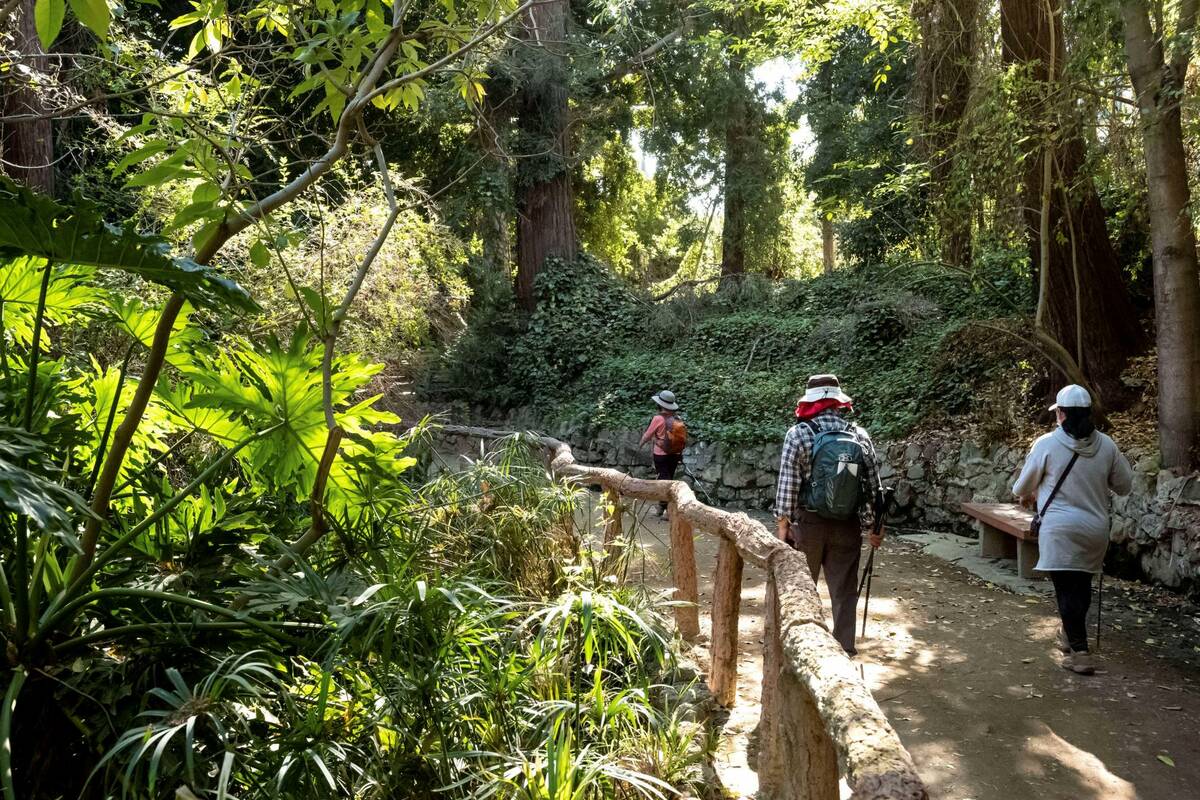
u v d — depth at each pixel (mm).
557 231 18359
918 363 11539
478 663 3262
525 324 17828
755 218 20984
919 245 13188
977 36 9016
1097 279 9172
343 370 3873
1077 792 3613
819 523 4824
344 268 9125
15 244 2750
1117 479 5129
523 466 5348
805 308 15406
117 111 9398
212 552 3422
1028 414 9484
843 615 4848
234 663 2773
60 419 3439
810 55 11523
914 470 10289
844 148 17672
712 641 4230
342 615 2922
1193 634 5887
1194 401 7191
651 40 17781
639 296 18000
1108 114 8422
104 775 2619
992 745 4035
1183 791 3621
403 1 3459
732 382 13531
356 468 3939
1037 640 5617
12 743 2711
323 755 2699
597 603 3301
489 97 16359
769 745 3191
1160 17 7168
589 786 2814
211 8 3596
